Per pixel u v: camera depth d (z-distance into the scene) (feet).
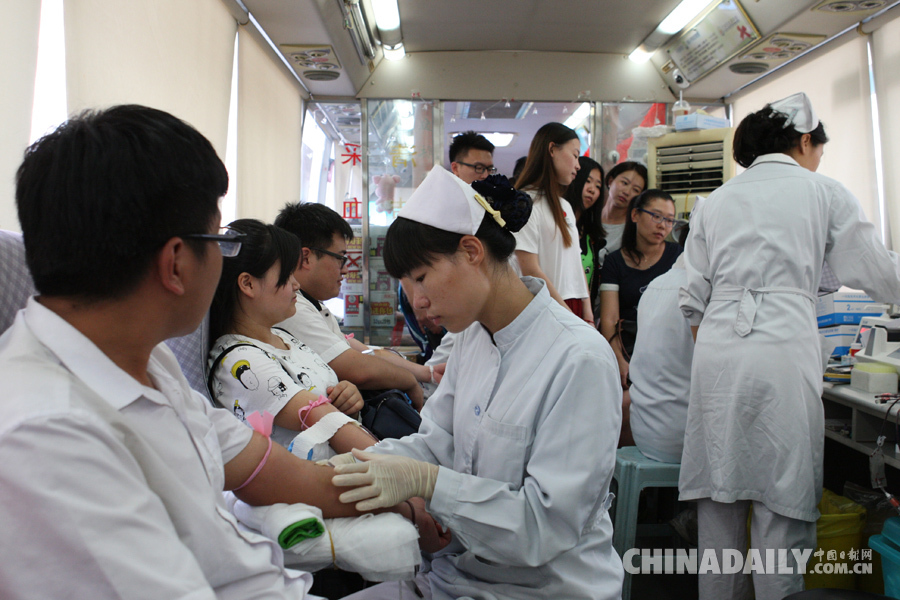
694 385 6.25
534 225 7.42
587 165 9.36
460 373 3.91
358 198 14.15
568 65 13.89
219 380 4.53
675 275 7.21
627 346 9.66
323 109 14.07
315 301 6.36
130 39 6.59
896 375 6.46
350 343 7.39
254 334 4.82
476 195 3.28
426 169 13.96
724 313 6.03
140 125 1.94
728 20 11.27
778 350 5.69
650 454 7.07
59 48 5.48
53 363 1.91
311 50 11.17
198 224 2.06
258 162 11.05
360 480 3.18
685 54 12.81
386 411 5.44
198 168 2.05
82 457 1.73
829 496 6.72
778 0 10.21
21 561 1.63
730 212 6.17
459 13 11.82
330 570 4.46
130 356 2.15
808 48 11.46
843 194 5.96
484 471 3.44
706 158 11.52
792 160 6.22
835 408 7.59
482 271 3.31
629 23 12.25
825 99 11.89
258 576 2.43
